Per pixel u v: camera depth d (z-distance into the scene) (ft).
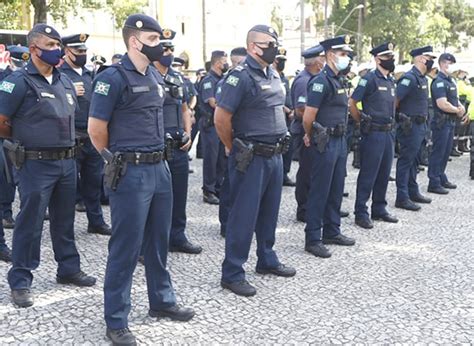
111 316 9.91
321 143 14.88
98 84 9.64
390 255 15.30
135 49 9.70
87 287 12.59
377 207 19.03
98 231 16.90
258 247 13.67
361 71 29.96
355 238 16.98
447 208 20.90
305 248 15.61
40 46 11.15
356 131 18.81
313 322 11.00
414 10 90.48
